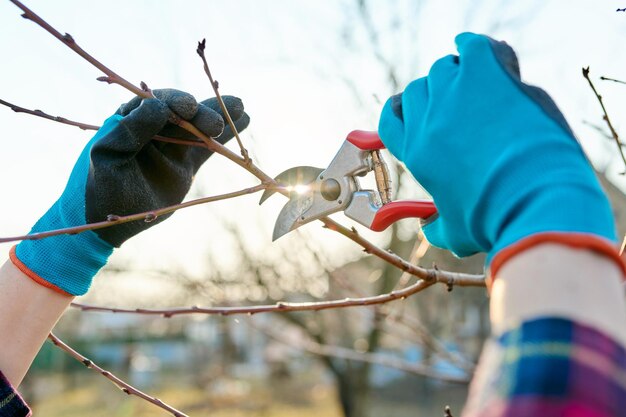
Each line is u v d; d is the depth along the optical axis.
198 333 21.73
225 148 1.44
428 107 0.90
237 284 6.48
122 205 1.38
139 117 1.33
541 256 0.65
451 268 6.05
